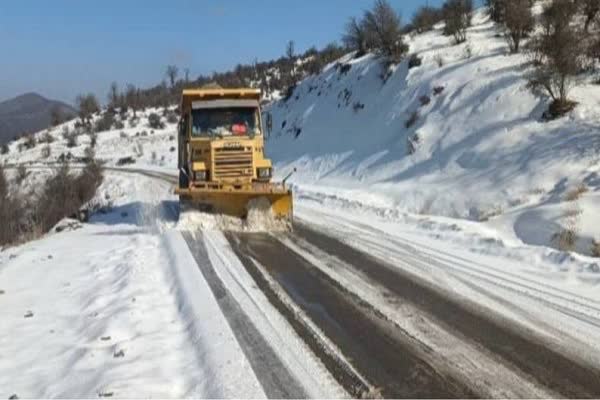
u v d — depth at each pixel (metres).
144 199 24.03
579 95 22.09
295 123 41.62
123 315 8.10
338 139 34.03
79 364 6.55
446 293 9.22
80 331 7.73
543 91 22.80
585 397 5.69
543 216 14.16
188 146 16.03
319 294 9.16
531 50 26.81
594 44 24.73
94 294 9.32
